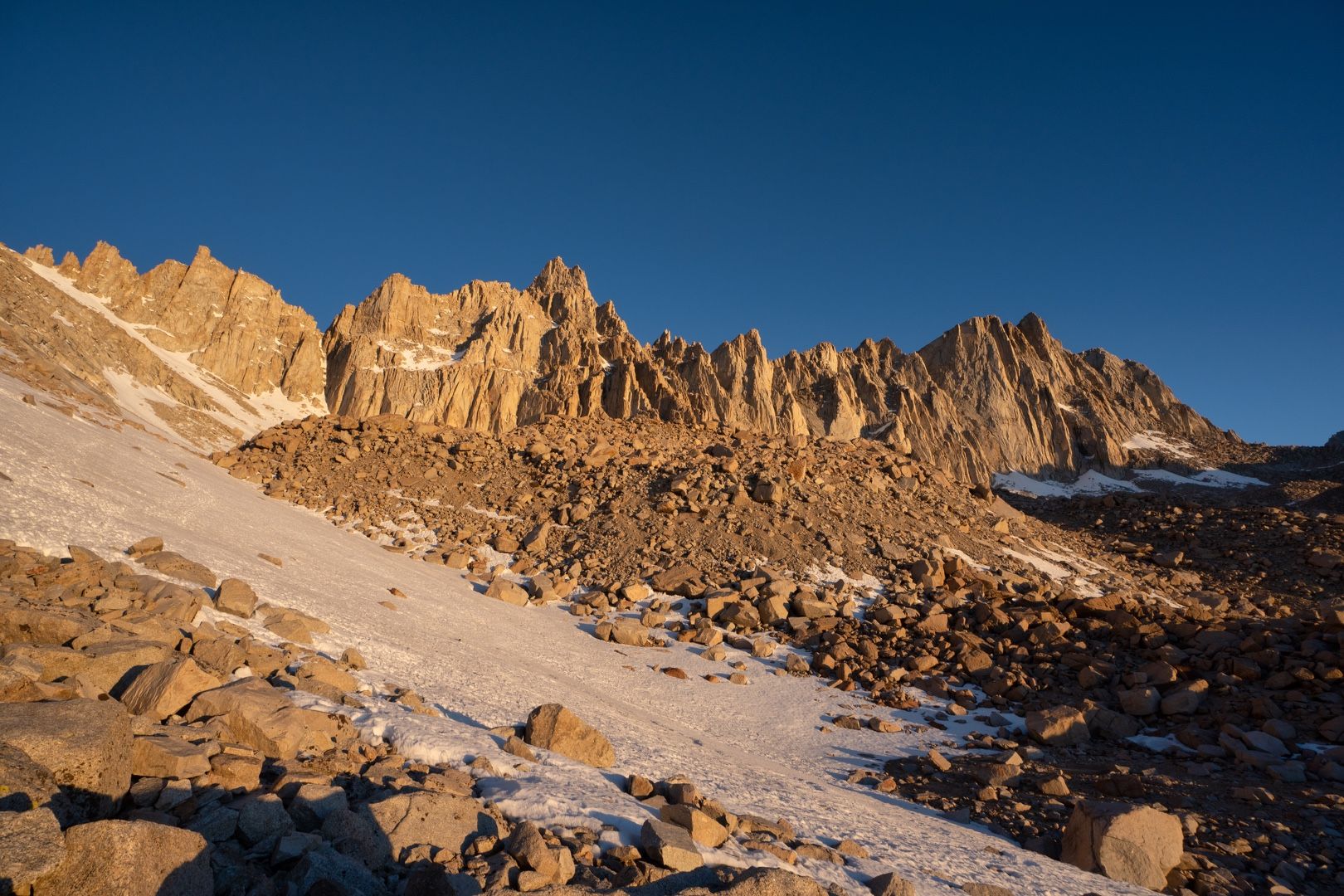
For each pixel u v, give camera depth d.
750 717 23.55
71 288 127.12
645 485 48.66
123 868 5.10
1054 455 159.50
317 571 25.33
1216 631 27.38
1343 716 20.45
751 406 142.12
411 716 11.83
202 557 19.33
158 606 12.40
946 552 43.94
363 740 10.25
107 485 22.47
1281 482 137.12
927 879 10.59
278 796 7.25
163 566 15.78
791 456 56.47
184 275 144.62
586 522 44.69
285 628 14.86
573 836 8.52
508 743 11.53
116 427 39.34
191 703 9.04
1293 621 27.75
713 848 9.40
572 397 135.38
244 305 149.00
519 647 24.62
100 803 6.31
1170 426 174.88
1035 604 33.50
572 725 12.52
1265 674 24.50
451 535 42.97
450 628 23.77
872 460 60.91
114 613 11.45
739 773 15.53
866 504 48.78
